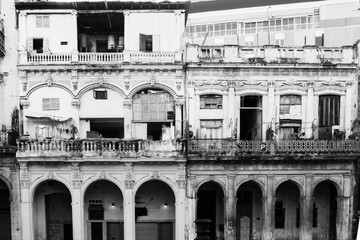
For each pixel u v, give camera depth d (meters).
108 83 25.73
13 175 25.47
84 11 25.70
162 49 26.39
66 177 25.12
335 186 26.41
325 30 34.66
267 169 25.67
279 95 26.16
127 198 25.16
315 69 25.92
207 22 39.06
